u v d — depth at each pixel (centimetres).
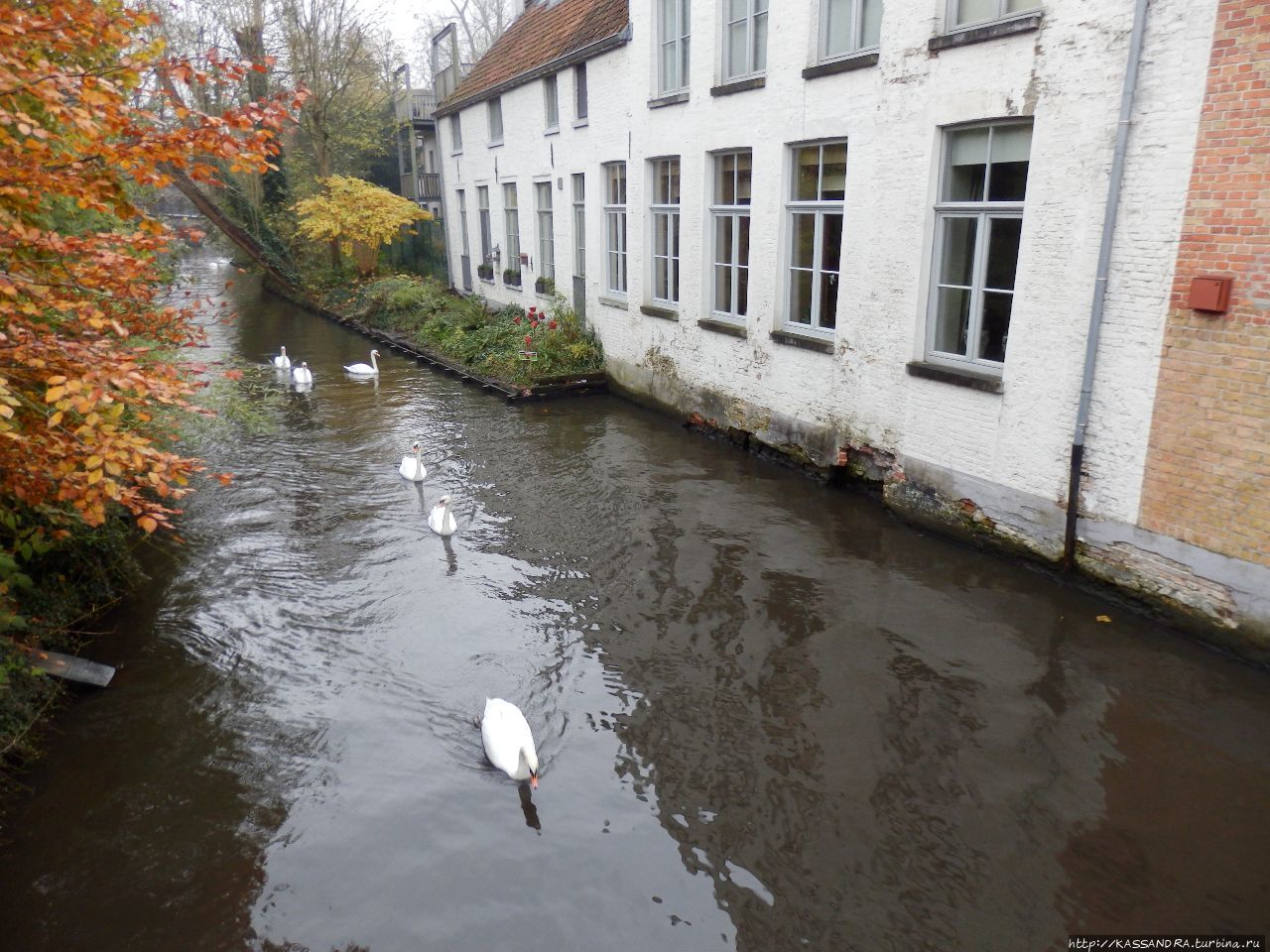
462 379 1502
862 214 829
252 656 610
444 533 815
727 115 1012
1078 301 633
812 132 881
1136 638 599
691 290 1140
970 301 743
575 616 661
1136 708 523
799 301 968
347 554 778
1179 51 542
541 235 1728
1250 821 434
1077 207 623
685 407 1190
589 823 451
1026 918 382
